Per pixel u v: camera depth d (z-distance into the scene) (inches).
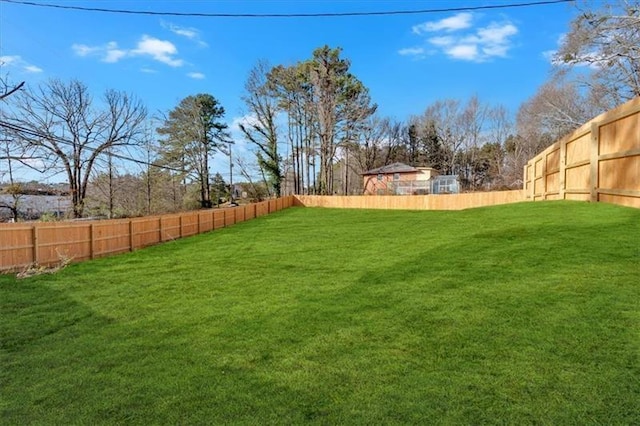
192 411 100.1
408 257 262.7
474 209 595.2
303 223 647.1
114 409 103.7
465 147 1942.7
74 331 170.7
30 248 329.7
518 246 240.4
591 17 626.5
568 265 189.5
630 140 284.4
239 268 287.7
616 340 117.0
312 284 220.7
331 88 1373.0
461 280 191.5
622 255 192.5
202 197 1385.3
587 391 94.6
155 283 257.4
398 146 2005.4
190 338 152.2
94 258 384.2
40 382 122.4
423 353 121.6
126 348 146.8
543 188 493.0
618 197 302.8
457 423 86.7
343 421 91.0
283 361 125.3
